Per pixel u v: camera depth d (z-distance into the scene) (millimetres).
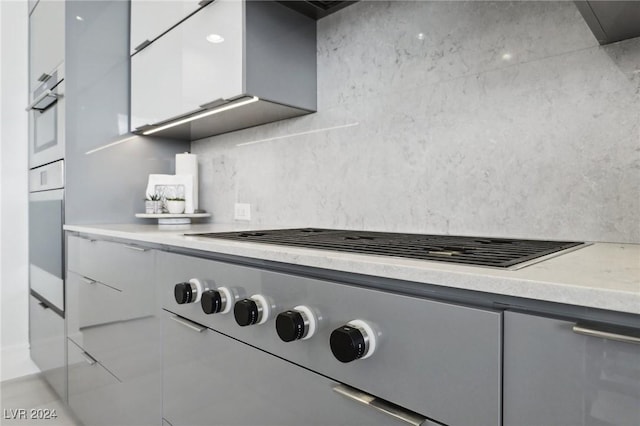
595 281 470
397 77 1380
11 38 2381
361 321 646
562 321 457
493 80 1166
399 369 598
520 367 485
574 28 1028
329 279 715
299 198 1699
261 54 1438
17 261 2381
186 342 1077
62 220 1929
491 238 1110
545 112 1071
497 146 1155
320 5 1541
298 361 756
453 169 1243
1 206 2332
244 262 910
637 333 416
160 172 2229
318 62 1626
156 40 1848
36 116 2289
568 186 1032
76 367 1796
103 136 2033
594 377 434
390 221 1393
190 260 1066
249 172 1935
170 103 1745
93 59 2006
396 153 1379
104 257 1543
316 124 1632
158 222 2033
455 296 554
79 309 1769
